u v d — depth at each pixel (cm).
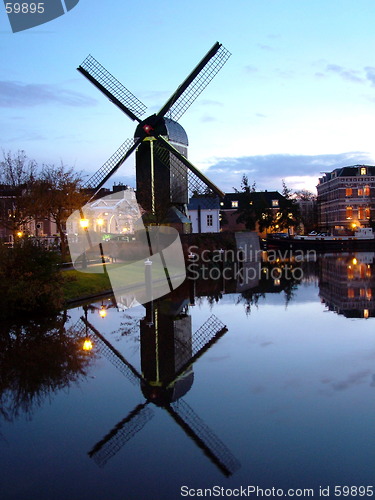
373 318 2266
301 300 2828
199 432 1062
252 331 2017
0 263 2320
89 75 4603
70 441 1037
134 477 890
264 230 10669
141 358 1630
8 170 5022
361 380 1377
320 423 1097
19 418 1159
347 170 10362
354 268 4828
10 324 2159
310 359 1593
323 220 11712
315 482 861
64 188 4591
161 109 4681
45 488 859
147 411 1186
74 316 2327
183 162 4588
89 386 1362
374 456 948
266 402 1223
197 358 1617
